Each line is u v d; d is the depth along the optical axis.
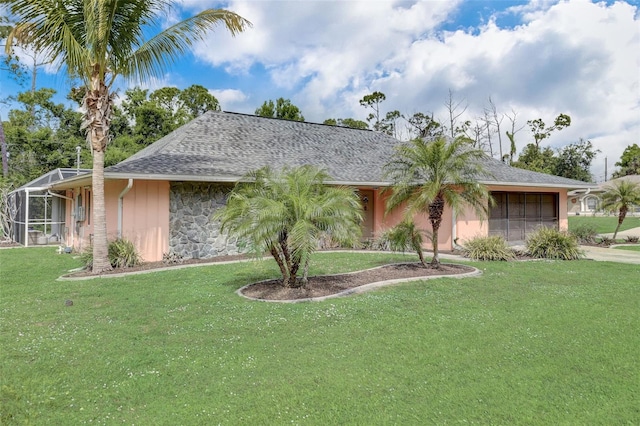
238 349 4.77
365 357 4.51
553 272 10.20
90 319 6.06
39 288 8.31
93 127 10.23
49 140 31.09
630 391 3.73
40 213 20.02
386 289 8.11
